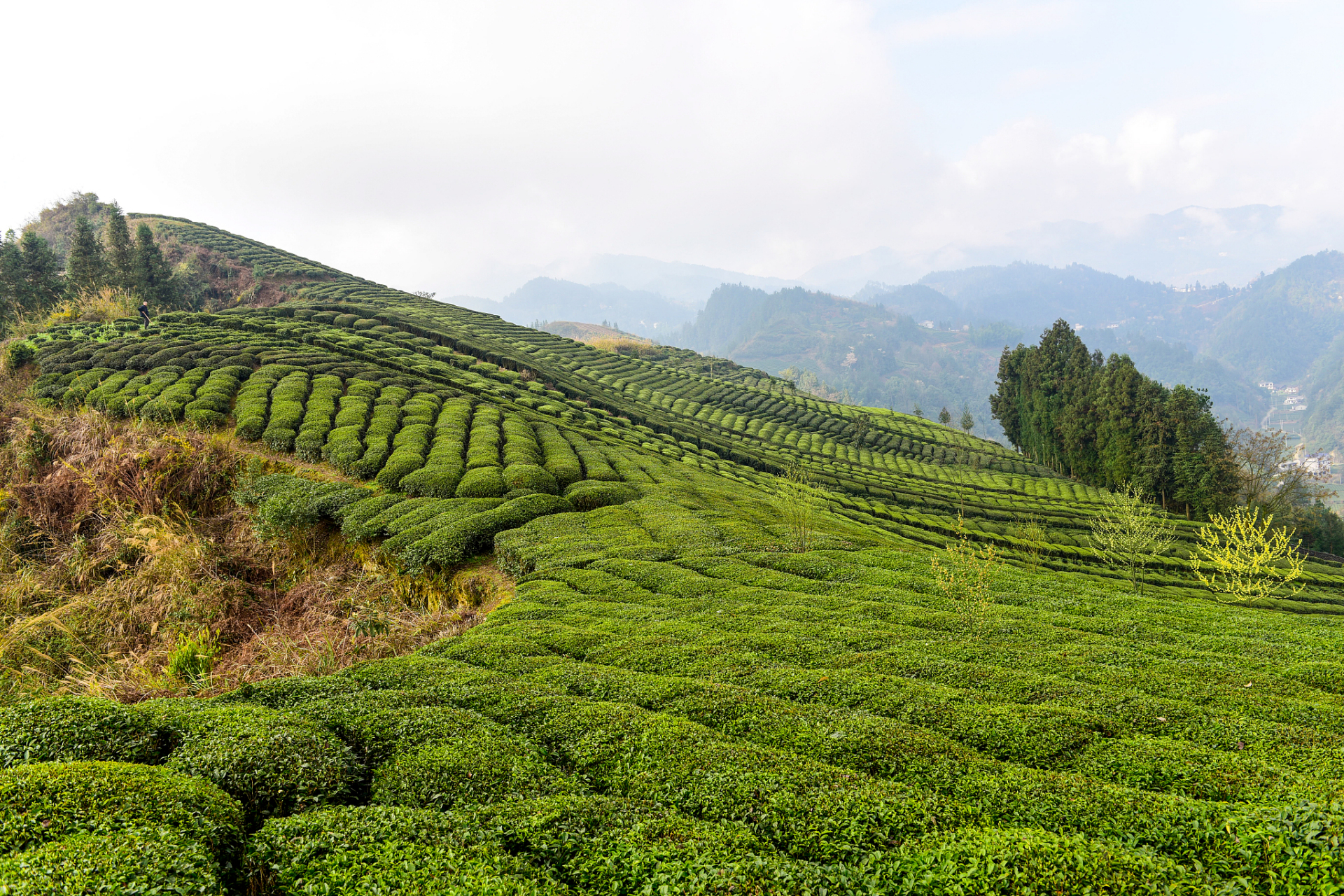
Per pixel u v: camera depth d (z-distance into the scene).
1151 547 45.53
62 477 37.03
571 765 12.43
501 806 10.30
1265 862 8.15
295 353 64.62
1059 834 9.12
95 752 11.22
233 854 9.03
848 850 9.25
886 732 12.87
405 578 30.45
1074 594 27.20
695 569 29.08
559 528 34.34
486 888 8.07
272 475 39.47
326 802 10.70
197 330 69.50
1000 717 13.72
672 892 8.20
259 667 22.73
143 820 8.74
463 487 39.28
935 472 101.62
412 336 88.44
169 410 45.72
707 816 10.38
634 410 93.94
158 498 36.31
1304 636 20.80
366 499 37.41
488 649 19.16
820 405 138.00
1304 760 11.42
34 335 67.31
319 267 134.88
